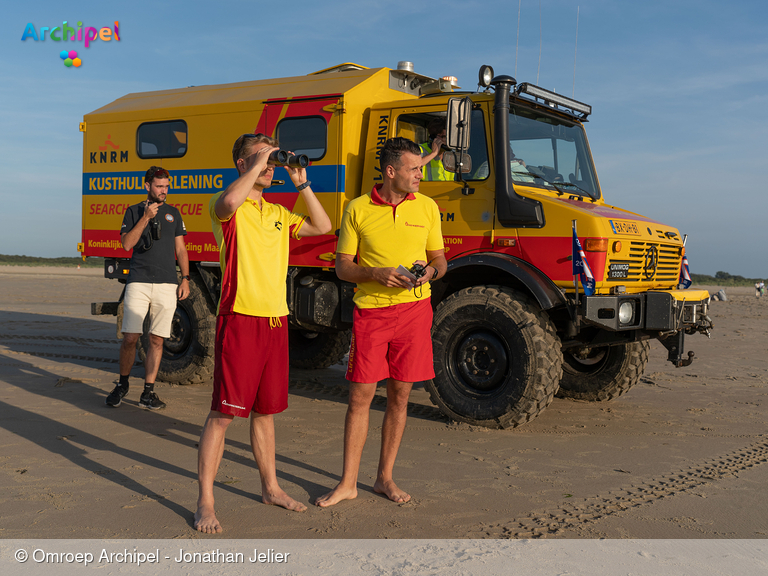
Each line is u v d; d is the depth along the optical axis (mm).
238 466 4293
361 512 3516
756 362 9398
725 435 5375
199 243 7102
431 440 5113
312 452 4660
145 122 7422
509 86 5582
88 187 7895
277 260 3412
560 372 5414
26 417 5402
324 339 8305
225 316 3326
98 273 41688
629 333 5633
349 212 3689
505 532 3270
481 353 5602
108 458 4398
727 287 45188
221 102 6961
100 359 8594
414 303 3664
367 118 6398
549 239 5402
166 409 5938
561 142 6363
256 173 3184
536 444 5043
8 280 27484
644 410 6309
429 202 3764
